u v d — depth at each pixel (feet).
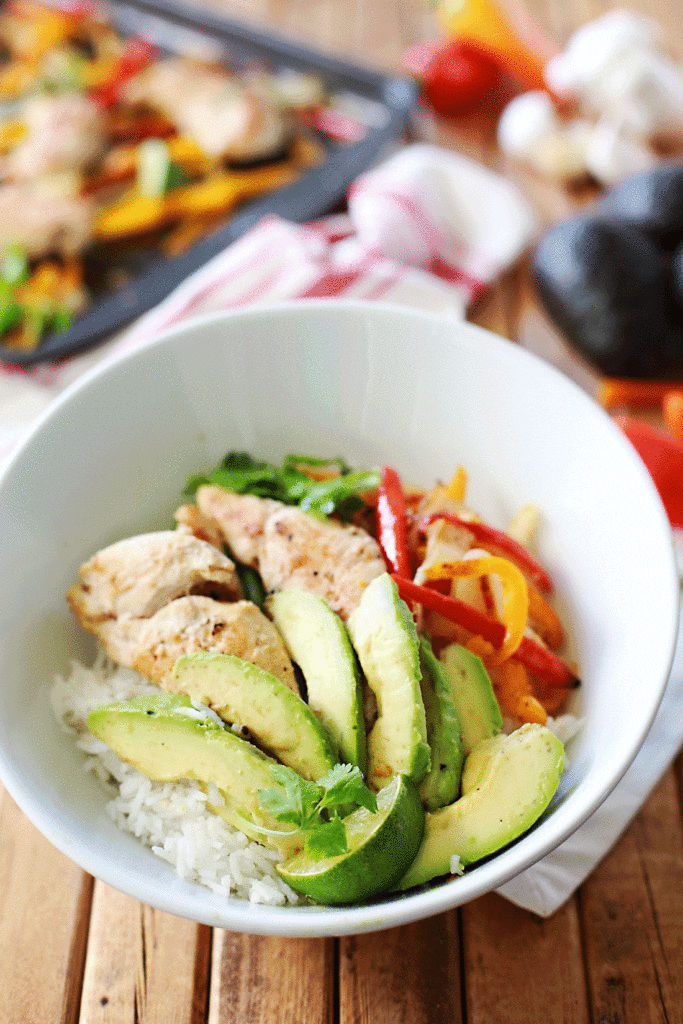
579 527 2.49
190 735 2.21
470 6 3.60
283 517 2.52
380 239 3.26
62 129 3.61
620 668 2.33
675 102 3.47
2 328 3.31
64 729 2.37
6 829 2.51
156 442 2.59
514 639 2.39
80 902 2.43
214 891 2.21
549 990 2.37
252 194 3.62
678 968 2.40
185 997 2.34
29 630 2.38
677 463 2.78
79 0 4.14
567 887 2.42
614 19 3.57
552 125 3.53
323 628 2.33
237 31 3.95
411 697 2.21
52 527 2.45
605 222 3.08
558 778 2.19
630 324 3.01
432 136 3.72
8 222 3.42
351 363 2.62
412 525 2.59
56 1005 2.34
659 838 2.53
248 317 2.58
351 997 2.35
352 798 2.13
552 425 2.51
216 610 2.37
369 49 4.02
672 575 2.29
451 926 2.41
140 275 3.46
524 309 3.29
